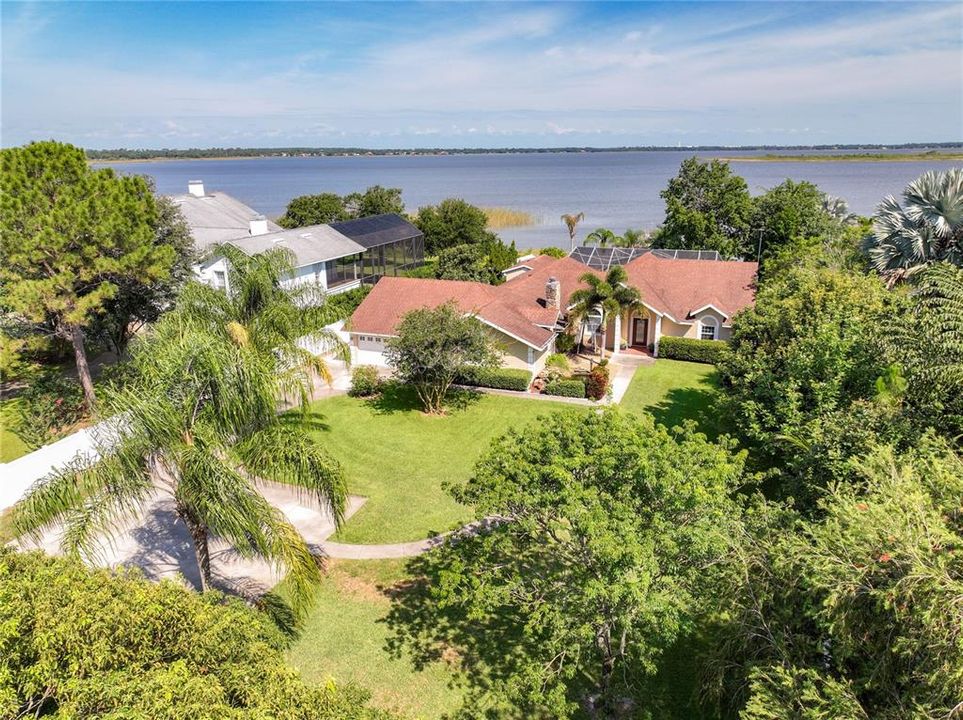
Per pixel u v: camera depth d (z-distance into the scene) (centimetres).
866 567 882
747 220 5853
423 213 7288
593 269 4559
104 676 753
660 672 1461
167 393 1372
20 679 722
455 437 2753
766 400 2084
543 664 1266
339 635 1590
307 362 2269
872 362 1781
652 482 1178
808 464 1575
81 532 1281
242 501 1292
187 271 3403
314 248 4544
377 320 3603
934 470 1063
